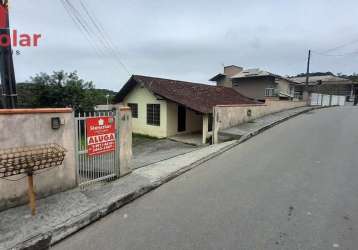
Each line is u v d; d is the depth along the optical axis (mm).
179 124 15219
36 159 3672
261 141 10211
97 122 5301
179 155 8805
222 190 5031
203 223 3713
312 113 21656
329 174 5793
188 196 4812
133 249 3129
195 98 15039
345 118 17109
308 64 30500
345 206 4148
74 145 4895
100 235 3520
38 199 4391
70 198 4473
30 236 3301
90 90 17141
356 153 7676
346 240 3188
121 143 5863
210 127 14156
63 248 3244
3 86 5105
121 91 16578
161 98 13922
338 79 42562
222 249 3061
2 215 3809
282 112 21469
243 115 14820
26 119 4062
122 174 5941
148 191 5207
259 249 3039
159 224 3744
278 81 29828
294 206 4188
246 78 31031
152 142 13391
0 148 3781
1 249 3031
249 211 4051
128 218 4000
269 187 5086
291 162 6879
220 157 8031
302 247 3061
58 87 15125
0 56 5023
